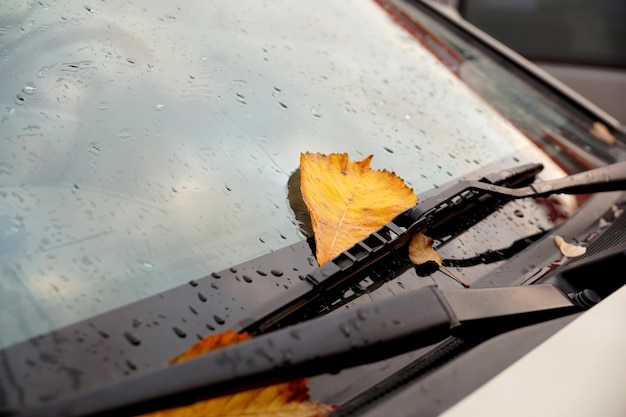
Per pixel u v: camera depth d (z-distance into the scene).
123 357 0.43
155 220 0.49
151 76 0.57
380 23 0.77
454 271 0.52
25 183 0.48
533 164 0.62
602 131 0.74
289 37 0.67
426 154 0.61
